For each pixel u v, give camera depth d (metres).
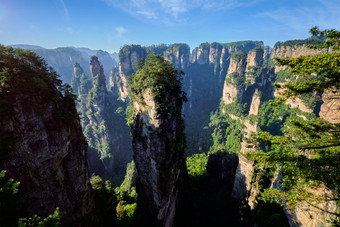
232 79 123.25
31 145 17.75
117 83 160.12
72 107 24.59
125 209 42.41
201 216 43.59
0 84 16.28
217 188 55.38
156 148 28.12
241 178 44.44
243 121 104.00
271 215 27.88
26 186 17.05
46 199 19.03
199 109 177.12
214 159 61.31
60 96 23.12
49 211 19.23
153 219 33.59
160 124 27.23
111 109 119.19
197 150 100.31
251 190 41.06
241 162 44.06
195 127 138.00
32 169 17.78
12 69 17.16
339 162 10.47
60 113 21.16
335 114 19.66
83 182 24.86
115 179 87.31
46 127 19.36
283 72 109.62
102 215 31.23
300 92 10.84
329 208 15.22
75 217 23.06
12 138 16.16
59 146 20.53
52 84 22.25
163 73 28.25
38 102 18.84
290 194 12.48
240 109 112.19
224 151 62.78
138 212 38.19
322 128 11.40
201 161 76.75
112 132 109.31
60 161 21.11
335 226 10.65
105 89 115.12
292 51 121.69
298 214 21.14
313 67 9.62
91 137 111.38
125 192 54.81
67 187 22.39
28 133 17.55
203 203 47.59
